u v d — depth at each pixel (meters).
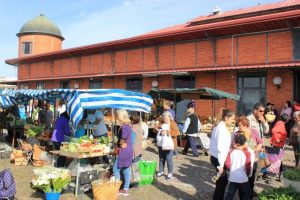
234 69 18.41
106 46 26.38
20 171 10.20
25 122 15.17
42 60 33.84
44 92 10.34
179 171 10.57
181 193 8.27
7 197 6.95
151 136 18.00
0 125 14.92
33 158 10.90
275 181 9.27
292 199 5.88
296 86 17.45
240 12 22.09
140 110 10.13
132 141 8.12
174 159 12.57
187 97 17.03
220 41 20.34
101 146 8.48
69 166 8.33
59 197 7.49
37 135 11.77
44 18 48.66
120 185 7.95
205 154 13.59
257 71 18.58
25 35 47.28
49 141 11.09
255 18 17.88
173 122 12.93
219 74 20.12
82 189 7.99
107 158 9.14
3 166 10.88
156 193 8.25
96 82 28.17
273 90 18.02
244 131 7.06
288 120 14.46
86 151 8.13
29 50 47.31
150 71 23.89
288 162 11.84
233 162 6.27
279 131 9.30
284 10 19.33
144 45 24.50
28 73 35.72
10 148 12.52
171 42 22.84
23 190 8.21
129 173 8.07
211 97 16.69
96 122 10.55
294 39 17.50
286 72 17.61
